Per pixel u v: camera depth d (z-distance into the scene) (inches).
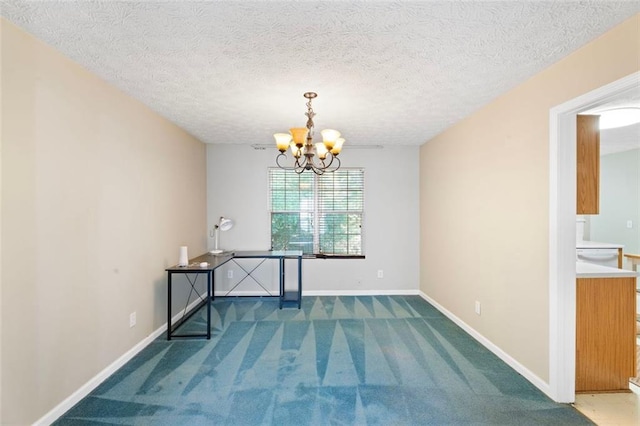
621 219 210.7
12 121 66.2
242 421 75.5
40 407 72.2
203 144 179.6
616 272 89.3
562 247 82.4
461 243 135.3
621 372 89.4
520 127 96.4
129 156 107.1
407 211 190.5
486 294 115.7
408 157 189.9
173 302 139.9
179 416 77.1
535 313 90.7
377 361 105.0
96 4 58.8
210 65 84.2
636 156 202.1
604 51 68.6
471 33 68.8
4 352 64.7
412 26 66.2
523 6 59.4
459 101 111.3
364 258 189.3
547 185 85.6
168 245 135.8
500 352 106.9
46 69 73.9
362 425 74.1
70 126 81.4
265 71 87.6
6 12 61.4
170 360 105.8
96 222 90.9
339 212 191.0
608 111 116.0
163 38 70.9
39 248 72.3
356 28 66.9
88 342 87.4
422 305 167.8
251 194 187.2
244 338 124.0
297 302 171.9
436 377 95.0
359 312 156.0
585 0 57.5
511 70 86.9
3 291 64.4
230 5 59.2
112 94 97.9
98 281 91.7
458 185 138.3
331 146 99.5
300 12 61.4
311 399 84.1
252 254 167.5
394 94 104.3
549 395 85.3
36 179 71.6
